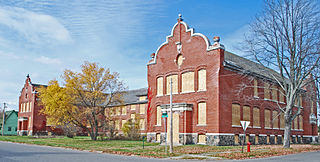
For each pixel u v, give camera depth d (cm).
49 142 3500
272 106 3984
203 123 3153
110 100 4278
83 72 4119
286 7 2911
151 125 3691
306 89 4447
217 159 1828
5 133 7225
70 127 5000
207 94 3131
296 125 4634
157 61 3747
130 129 4625
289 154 2289
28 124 6106
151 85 3781
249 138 3431
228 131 3092
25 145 2959
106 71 4209
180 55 3494
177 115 3272
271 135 3869
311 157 1995
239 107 3328
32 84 6216
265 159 1845
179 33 3516
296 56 2914
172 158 1870
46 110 4338
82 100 4175
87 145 2998
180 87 3422
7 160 1475
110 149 2455
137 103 5822
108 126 4469
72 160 1544
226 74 3164
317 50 2811
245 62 3688
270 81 4000
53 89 4169
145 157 1948
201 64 3231
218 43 3111
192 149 2508
